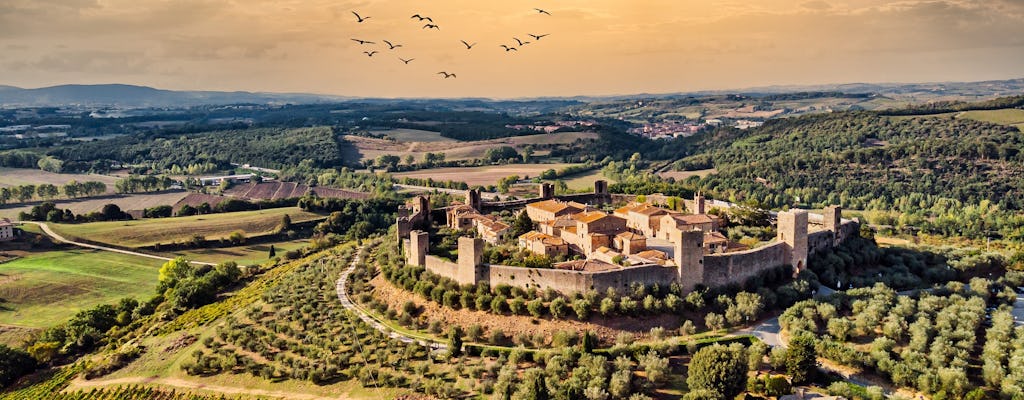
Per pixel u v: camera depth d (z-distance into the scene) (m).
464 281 130.00
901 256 158.50
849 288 138.12
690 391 100.12
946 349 105.06
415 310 129.38
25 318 174.00
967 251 166.88
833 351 106.19
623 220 149.38
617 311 118.75
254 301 153.25
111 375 129.62
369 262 162.25
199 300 170.75
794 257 138.00
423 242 140.75
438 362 113.00
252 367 118.75
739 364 100.56
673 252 141.00
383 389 106.88
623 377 99.69
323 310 138.12
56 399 123.12
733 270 129.12
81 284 198.12
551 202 182.38
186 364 123.12
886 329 111.88
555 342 114.06
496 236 159.12
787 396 97.12
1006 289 137.12
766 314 124.12
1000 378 97.88
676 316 120.25
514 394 99.06
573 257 141.62
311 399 107.88
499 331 117.56
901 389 98.94
